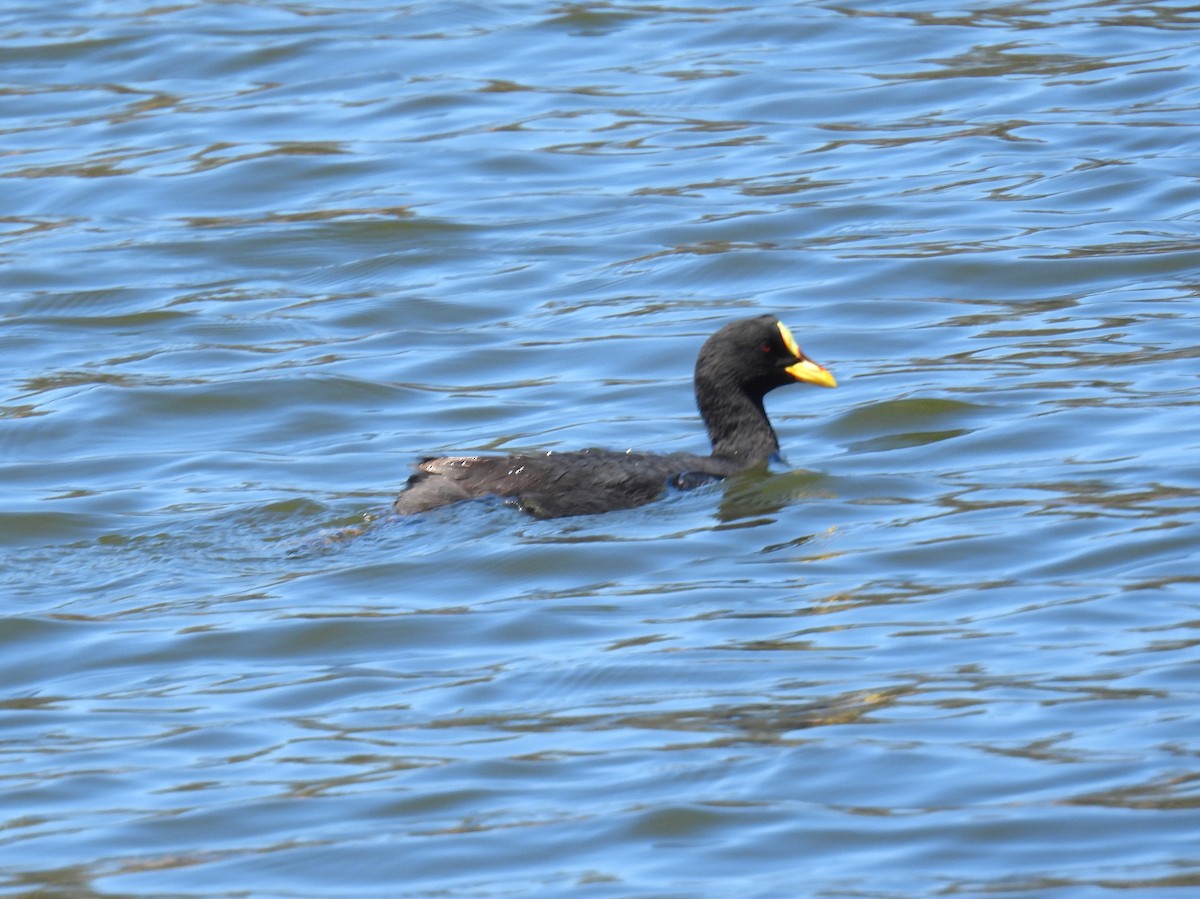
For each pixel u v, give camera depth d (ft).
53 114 101.50
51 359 72.69
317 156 93.81
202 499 57.52
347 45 109.70
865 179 88.02
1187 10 109.50
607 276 78.95
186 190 90.94
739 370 58.49
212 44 110.52
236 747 39.93
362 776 38.01
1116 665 41.37
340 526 54.08
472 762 38.37
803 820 35.19
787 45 107.14
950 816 34.99
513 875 33.83
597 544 50.60
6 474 60.80
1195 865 32.60
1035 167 87.66
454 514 52.80
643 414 64.44
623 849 34.47
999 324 71.15
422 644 45.32
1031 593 46.32
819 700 40.47
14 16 117.70
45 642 46.68
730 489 55.72
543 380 68.49
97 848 35.55
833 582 47.91
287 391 67.41
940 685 40.93
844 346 70.44
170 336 74.54
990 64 102.01
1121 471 54.95
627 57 106.73
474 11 115.24
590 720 40.22
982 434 59.52
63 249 84.48
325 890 33.65
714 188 88.28
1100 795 35.32
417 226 85.35
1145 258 76.02
